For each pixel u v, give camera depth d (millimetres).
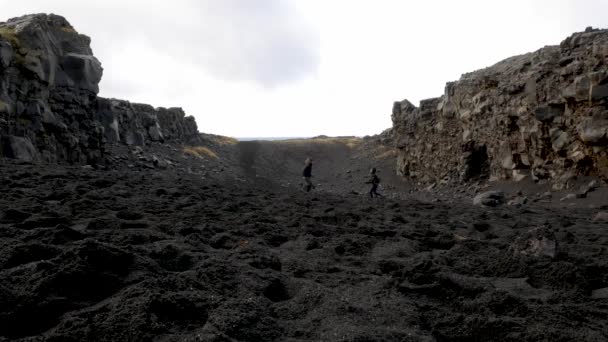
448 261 5711
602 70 16859
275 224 8250
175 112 52156
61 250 4559
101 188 12383
